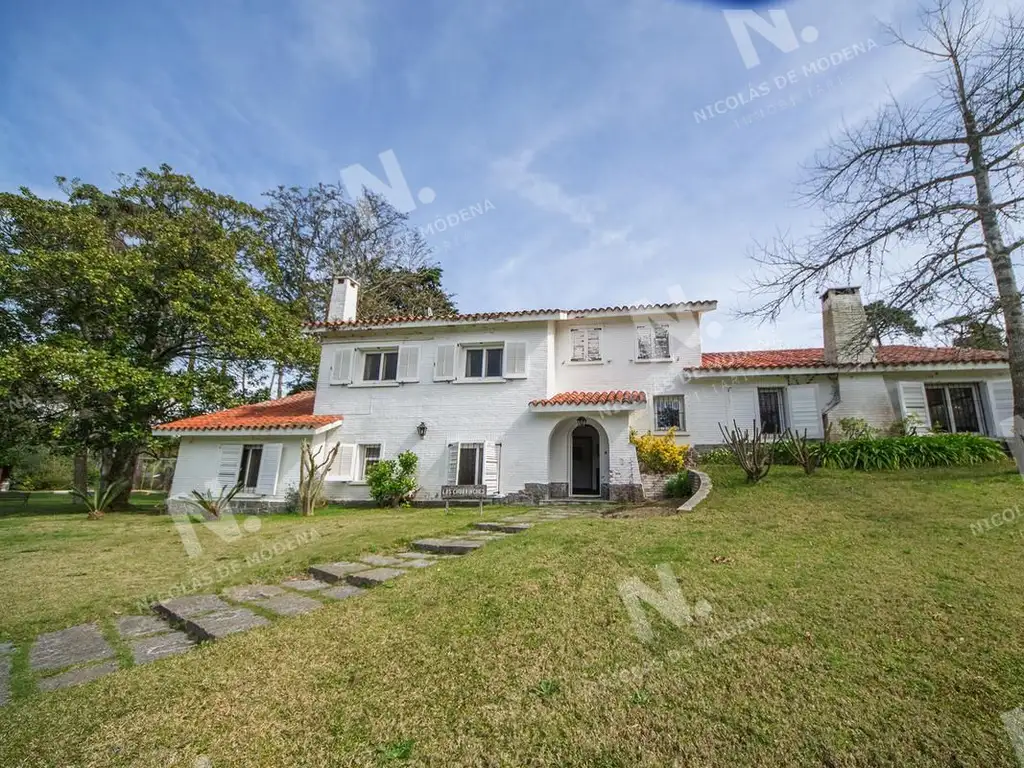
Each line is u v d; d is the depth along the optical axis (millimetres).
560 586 4719
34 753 2582
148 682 3350
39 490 35000
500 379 15555
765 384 15828
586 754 2475
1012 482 9617
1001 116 9625
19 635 4547
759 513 8125
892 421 14766
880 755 2375
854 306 15711
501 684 3121
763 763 2365
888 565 5062
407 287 30547
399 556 7078
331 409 16484
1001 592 4242
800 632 3596
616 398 14031
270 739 2668
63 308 16891
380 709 2910
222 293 17672
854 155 10664
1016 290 9977
